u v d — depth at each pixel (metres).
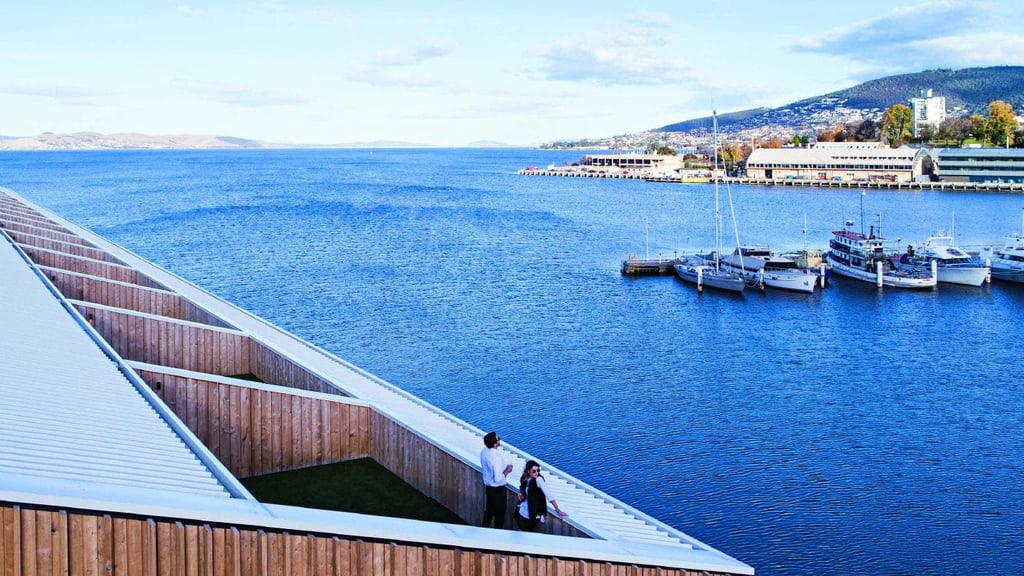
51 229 57.75
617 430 42.09
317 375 28.50
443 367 52.78
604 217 156.75
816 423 43.69
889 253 101.81
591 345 59.72
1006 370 55.06
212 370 32.69
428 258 99.56
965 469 37.78
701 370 53.91
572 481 23.94
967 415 45.34
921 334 66.56
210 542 14.12
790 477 36.66
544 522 19.88
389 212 155.88
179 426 18.53
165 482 15.16
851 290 87.44
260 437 23.95
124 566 13.50
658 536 20.36
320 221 137.50
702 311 74.62
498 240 118.88
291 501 22.16
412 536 15.98
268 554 14.64
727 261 94.12
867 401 47.69
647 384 50.19
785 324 69.88
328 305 70.69
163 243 107.94
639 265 93.69
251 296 74.12
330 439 24.77
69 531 13.12
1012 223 145.75
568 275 91.19
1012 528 32.28
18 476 13.81
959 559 30.11
